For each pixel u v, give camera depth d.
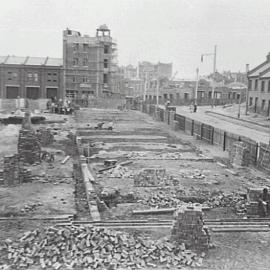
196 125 40.62
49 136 33.16
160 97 109.69
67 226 13.41
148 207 17.20
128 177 22.39
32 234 12.64
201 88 108.12
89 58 84.62
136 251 11.79
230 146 29.88
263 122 54.84
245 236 13.85
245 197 18.81
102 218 15.77
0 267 10.93
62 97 81.81
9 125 45.56
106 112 69.62
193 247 12.45
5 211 15.92
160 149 32.66
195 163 27.12
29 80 80.75
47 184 20.31
